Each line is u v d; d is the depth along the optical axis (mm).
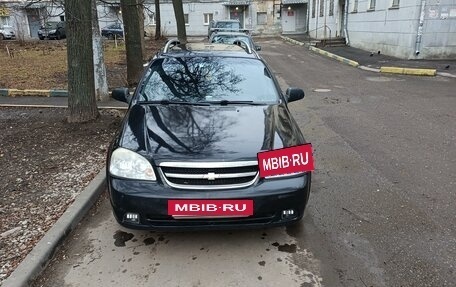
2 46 25234
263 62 4820
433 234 3494
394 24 17672
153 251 3238
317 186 4480
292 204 3084
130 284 2832
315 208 3965
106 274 2947
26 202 3957
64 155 5254
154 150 3109
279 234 3490
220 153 3045
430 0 15531
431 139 6258
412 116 7773
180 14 16750
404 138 6312
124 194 3000
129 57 10430
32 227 3494
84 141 5793
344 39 24484
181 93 4191
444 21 15766
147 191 2963
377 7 19359
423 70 13289
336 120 7473
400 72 13789
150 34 36281
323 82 12344
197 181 2980
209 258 3145
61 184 4363
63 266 3047
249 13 41156
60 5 7543
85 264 3068
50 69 14477
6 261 3016
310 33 36531
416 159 5355
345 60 17391
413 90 10664
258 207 2982
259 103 4105
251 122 3576
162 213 2949
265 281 2867
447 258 3145
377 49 19641
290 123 3764
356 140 6203
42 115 7465
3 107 8281
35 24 37062
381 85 11586
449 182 4602
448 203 4078
